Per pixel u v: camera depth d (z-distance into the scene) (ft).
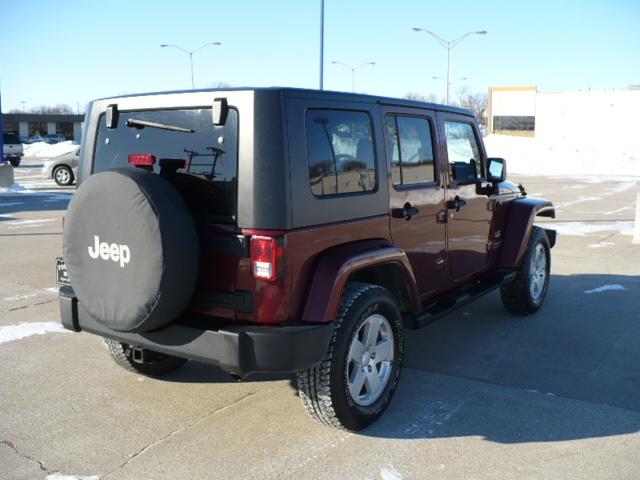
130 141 12.96
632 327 20.08
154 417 13.56
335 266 11.76
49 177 74.90
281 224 11.08
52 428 13.03
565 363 16.85
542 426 13.12
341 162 12.53
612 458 11.83
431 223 15.64
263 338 11.00
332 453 11.98
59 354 17.40
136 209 10.84
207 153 11.62
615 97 200.64
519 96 256.52
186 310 12.09
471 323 20.58
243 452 12.02
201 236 11.65
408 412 13.76
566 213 50.52
